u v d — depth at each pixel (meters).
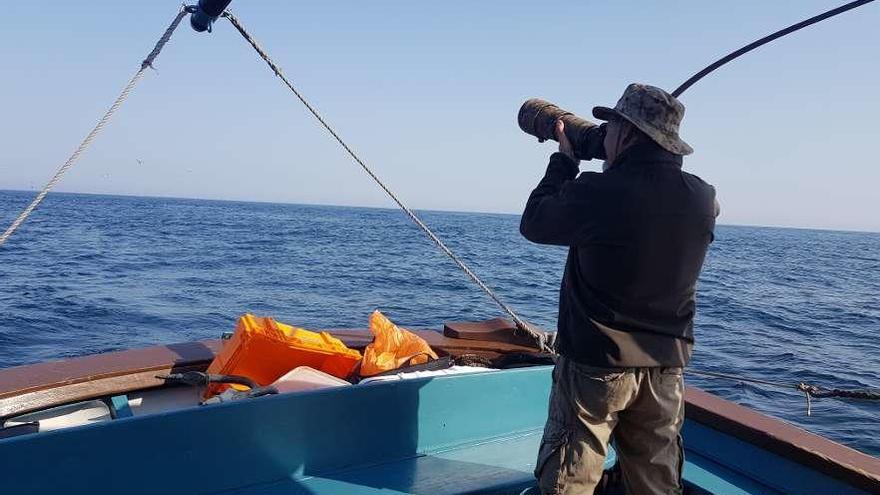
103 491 2.56
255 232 48.91
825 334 14.92
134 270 21.14
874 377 10.55
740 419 3.58
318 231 54.88
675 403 2.35
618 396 2.28
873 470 3.00
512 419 3.64
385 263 28.25
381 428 3.21
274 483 2.93
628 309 2.25
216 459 2.79
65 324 11.90
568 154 2.58
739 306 19.36
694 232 2.26
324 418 3.05
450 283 21.47
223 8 3.15
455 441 3.45
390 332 4.28
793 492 3.21
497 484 3.02
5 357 9.42
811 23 2.69
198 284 18.47
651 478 2.42
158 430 2.66
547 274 26.62
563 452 2.38
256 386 3.73
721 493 3.19
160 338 11.14
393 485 2.98
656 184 2.22
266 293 17.34
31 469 2.44
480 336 4.86
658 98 2.28
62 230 39.47
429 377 3.37
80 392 3.72
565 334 2.39
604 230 2.21
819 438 3.38
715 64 3.01
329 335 4.42
